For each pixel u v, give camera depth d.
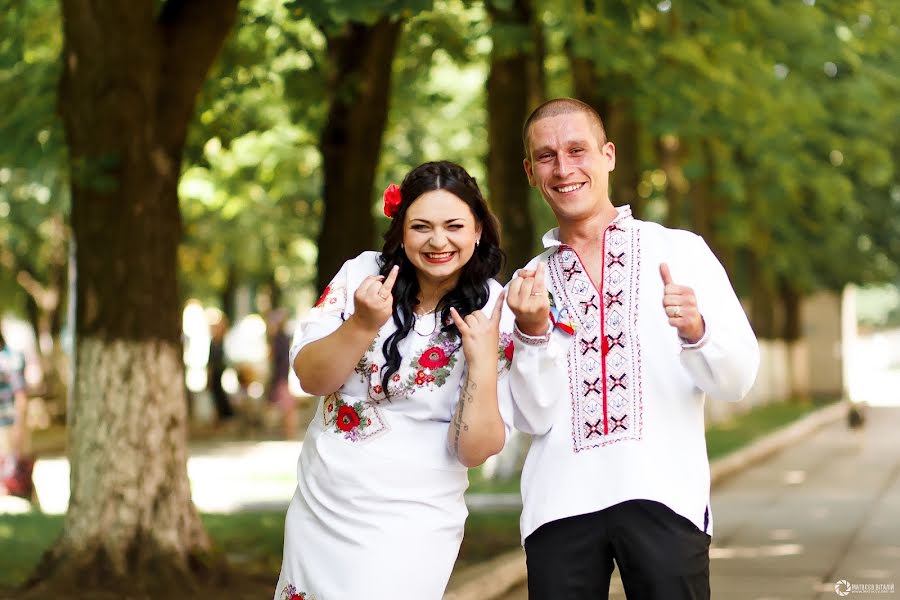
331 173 14.09
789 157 23.33
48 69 13.81
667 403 5.42
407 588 5.10
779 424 33.81
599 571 5.48
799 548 14.00
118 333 10.70
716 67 16.97
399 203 5.18
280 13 14.99
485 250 5.28
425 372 5.18
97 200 10.69
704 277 5.47
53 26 15.31
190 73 10.94
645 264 5.52
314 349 5.06
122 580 10.58
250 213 33.62
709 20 12.50
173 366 10.90
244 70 14.53
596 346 5.49
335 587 5.11
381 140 14.27
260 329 45.03
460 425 5.09
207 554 10.96
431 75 20.42
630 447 5.39
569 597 5.46
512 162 17.98
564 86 22.72
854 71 22.14
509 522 15.30
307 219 34.31
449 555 5.23
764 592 11.40
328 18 10.08
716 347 5.21
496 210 18.08
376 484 5.12
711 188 29.39
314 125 15.76
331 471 5.14
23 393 16.62
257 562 12.45
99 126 10.64
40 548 13.30
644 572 5.36
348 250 14.07
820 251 38.75
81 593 10.48
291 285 45.72
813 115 21.80
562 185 5.55
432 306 5.25
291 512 5.30
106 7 10.64
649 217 35.25
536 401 5.34
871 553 13.55
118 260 10.68
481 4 13.54
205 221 34.16
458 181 5.12
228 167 23.67
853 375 58.69
